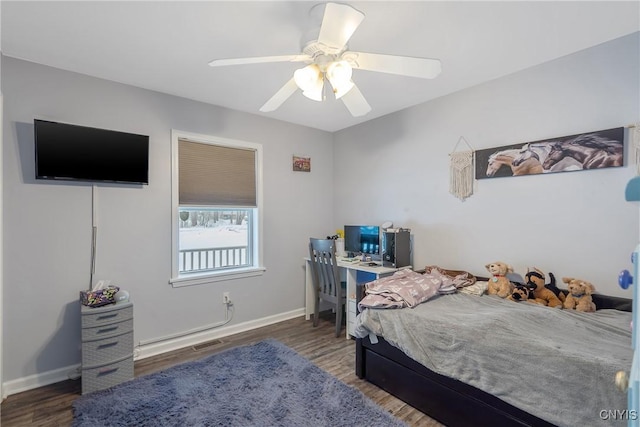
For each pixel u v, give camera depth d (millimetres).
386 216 3453
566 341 1530
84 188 2408
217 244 3320
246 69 2373
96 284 2396
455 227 2826
